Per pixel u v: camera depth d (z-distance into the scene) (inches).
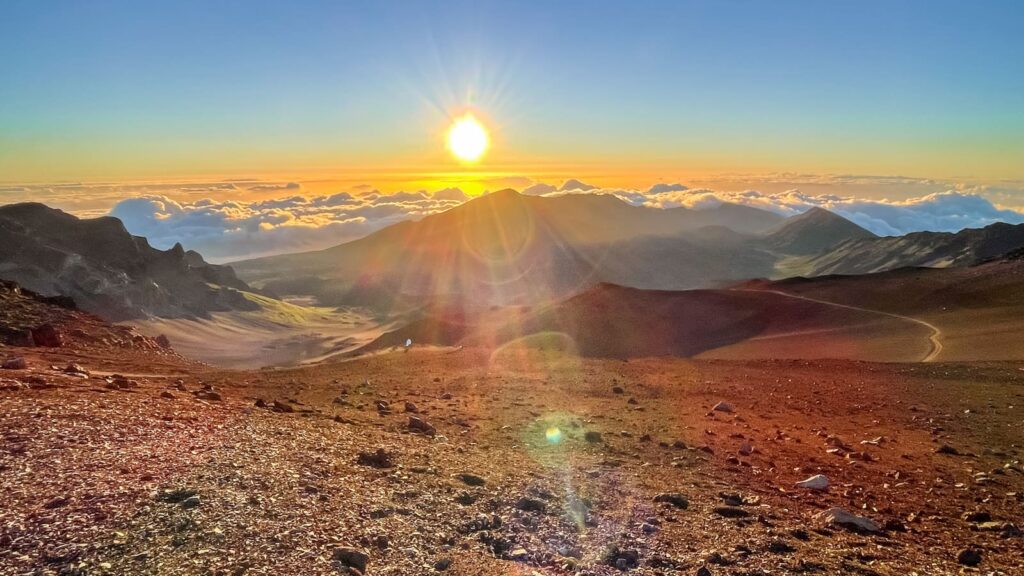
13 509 275.1
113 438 394.6
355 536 290.0
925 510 438.9
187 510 289.7
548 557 297.9
